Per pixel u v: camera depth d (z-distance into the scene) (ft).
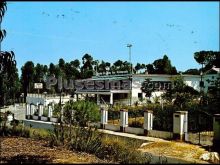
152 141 57.47
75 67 369.71
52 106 109.19
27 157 39.50
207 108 68.18
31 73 291.79
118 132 73.41
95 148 43.62
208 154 44.37
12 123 71.36
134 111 88.38
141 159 37.40
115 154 40.22
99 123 81.20
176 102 89.35
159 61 263.90
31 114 120.16
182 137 58.39
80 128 50.06
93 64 362.94
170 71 255.70
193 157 44.29
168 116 68.54
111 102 164.14
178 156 44.98
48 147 47.73
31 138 58.44
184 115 59.06
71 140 48.19
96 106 83.66
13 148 46.50
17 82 203.62
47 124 95.35
